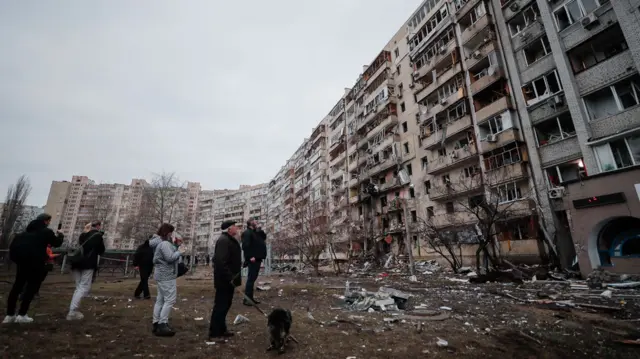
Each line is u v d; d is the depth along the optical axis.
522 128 19.91
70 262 5.70
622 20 14.80
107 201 81.88
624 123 14.55
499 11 22.33
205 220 108.75
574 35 16.86
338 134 46.62
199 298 9.02
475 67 24.12
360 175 37.91
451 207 25.81
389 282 14.88
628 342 4.86
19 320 5.14
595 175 14.20
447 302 8.60
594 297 9.01
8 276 14.13
